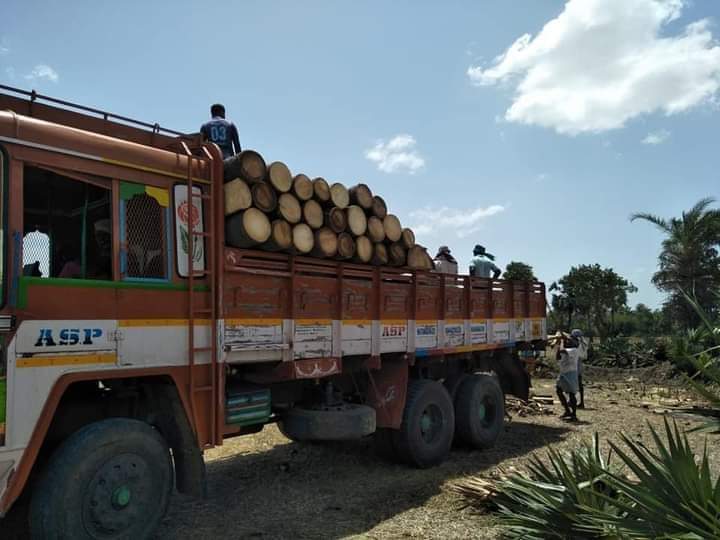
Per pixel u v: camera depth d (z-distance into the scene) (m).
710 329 4.04
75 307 4.25
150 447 4.60
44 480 4.11
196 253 5.12
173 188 5.01
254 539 5.18
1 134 3.97
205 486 4.95
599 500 4.26
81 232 4.51
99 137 4.56
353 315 6.78
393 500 6.30
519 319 10.72
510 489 5.40
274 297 5.79
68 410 4.64
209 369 5.14
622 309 35.34
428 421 7.98
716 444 9.17
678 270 24.14
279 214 5.85
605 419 11.76
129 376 4.54
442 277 8.45
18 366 3.90
